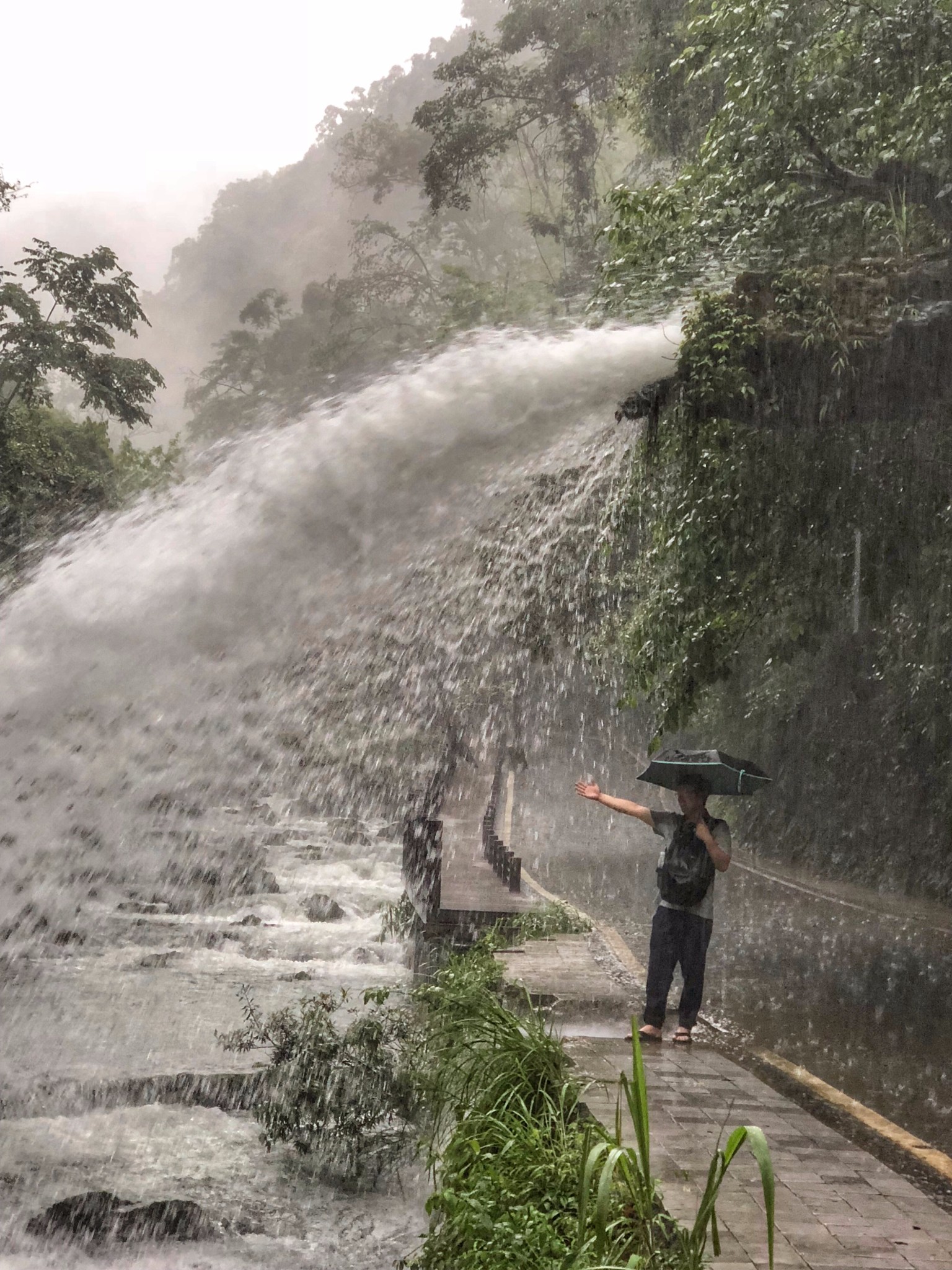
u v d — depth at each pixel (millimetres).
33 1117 7980
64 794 17281
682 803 8516
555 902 14477
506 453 9711
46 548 10656
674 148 21156
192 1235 6312
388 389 9414
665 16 20812
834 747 23953
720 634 12781
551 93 36656
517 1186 4316
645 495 12852
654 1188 4297
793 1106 6527
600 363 9203
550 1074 5586
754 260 11195
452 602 17984
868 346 8469
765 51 11141
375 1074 7121
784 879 22844
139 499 10461
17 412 31766
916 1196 5023
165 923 15484
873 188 10961
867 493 12398
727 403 8883
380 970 13180
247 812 23484
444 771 25297
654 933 8430
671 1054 7926
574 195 38750
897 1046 9312
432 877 14008
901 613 17359
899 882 21156
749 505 12203
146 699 11070
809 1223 4621
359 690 23047
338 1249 6113
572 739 41375
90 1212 6332
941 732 18219
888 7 11148
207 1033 10195
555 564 16594
